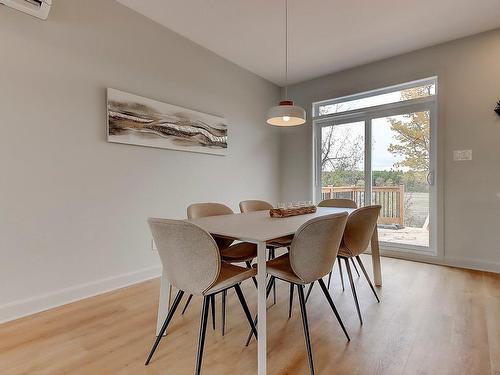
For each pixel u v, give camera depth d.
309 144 4.44
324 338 1.75
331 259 1.59
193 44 3.28
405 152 3.65
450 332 1.80
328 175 4.36
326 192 4.38
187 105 3.22
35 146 2.11
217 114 3.61
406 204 3.64
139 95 2.75
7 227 1.99
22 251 2.05
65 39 2.26
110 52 2.54
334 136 4.29
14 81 2.00
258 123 4.28
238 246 2.28
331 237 1.51
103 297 2.40
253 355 1.58
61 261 2.25
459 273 2.97
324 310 2.14
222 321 1.85
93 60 2.42
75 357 1.57
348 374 1.42
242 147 4.01
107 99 2.50
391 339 1.73
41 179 2.14
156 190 2.93
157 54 2.91
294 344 1.69
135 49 2.72
